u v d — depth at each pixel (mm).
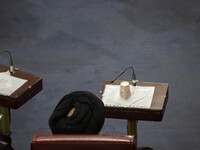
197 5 15867
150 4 16047
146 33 14820
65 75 13258
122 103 9047
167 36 14633
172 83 12844
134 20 15406
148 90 9312
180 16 15453
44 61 13820
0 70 10039
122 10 15867
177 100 12289
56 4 16312
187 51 13977
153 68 13383
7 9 16156
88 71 13367
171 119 11766
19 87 9555
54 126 7125
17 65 13695
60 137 6586
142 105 8969
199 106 12109
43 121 11883
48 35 14914
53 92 12688
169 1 16109
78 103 7164
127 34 14805
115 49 14195
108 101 9117
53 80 13102
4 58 13953
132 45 14328
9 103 9383
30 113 12117
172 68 13352
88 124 7035
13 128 11703
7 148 6727
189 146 11047
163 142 11172
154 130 11500
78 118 7008
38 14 15867
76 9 16031
